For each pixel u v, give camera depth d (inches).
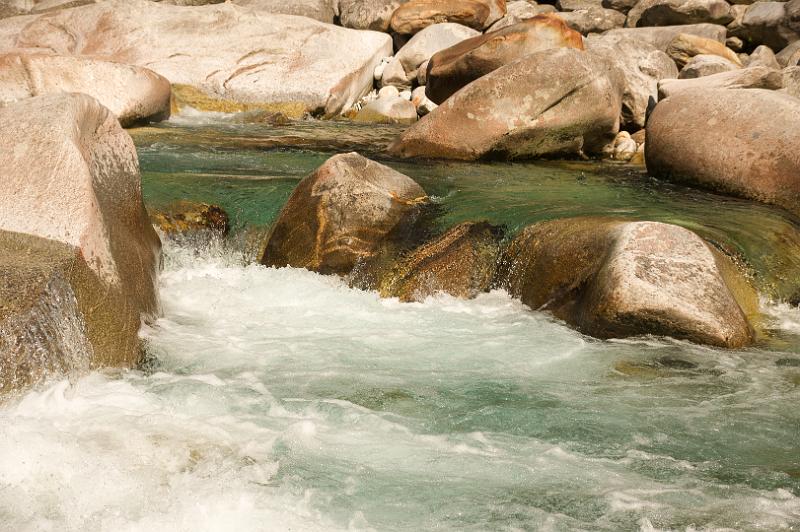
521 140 831.1
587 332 470.9
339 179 578.6
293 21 1259.8
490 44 978.7
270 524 287.3
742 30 1343.5
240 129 1028.5
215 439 340.8
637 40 1080.2
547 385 409.4
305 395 390.3
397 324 489.7
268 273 556.7
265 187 657.6
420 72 1270.9
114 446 327.0
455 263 547.2
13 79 971.9
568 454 344.2
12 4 1492.4
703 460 342.3
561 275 509.0
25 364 359.3
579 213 586.6
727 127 703.7
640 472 331.9
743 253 546.9
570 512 302.8
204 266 565.3
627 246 475.5
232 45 1219.2
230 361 426.0
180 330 460.8
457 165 802.2
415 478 321.4
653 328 457.4
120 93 987.9
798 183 655.1
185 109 1150.3
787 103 688.4
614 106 851.4
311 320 490.0
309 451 337.1
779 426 371.9
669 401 394.3
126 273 440.5
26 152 424.8
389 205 580.4
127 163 494.3
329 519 292.7
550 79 824.3
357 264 553.0
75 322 387.2
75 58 993.5
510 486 318.3
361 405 382.0
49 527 277.6
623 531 292.2
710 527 295.1
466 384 408.2
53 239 403.5
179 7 1264.8
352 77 1222.9
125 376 401.4
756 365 434.9
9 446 316.5
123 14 1242.0
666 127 746.2
